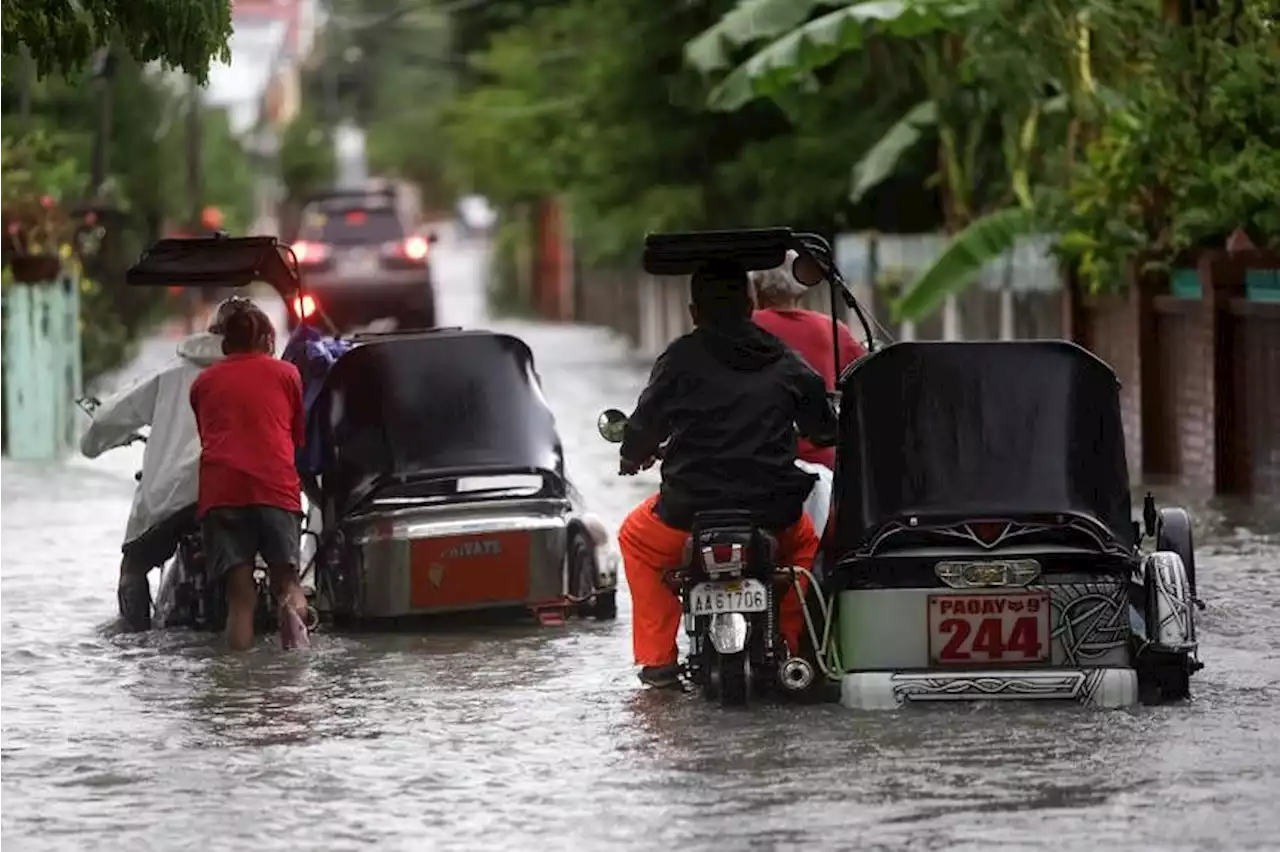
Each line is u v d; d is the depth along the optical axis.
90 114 90.88
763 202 74.06
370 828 19.69
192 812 20.39
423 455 30.58
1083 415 24.27
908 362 24.31
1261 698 24.70
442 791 21.05
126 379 79.69
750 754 22.23
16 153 63.59
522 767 21.98
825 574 24.86
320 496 31.12
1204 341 45.81
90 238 73.00
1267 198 44.81
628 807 20.22
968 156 61.72
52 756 22.83
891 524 23.88
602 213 84.62
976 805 20.08
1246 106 45.97
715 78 76.69
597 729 23.69
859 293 70.31
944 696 23.88
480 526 30.16
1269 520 40.72
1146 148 47.31
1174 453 48.44
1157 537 25.97
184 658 28.73
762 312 28.98
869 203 73.81
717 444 24.50
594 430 61.66
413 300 104.31
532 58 107.00
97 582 35.69
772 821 19.59
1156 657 24.50
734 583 24.00
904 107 70.88
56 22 29.30
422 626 31.02
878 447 24.16
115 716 24.97
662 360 24.86
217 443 29.19
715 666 24.47
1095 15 49.91
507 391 30.97
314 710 25.17
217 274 30.91
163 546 31.02
